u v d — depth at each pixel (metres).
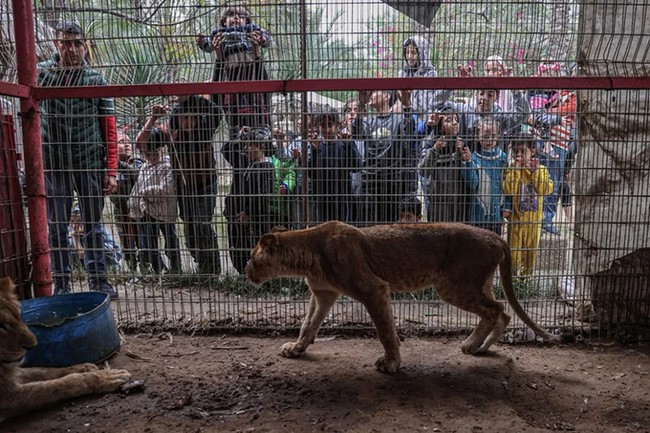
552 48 4.39
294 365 3.69
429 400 3.13
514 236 4.61
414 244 3.66
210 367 3.67
